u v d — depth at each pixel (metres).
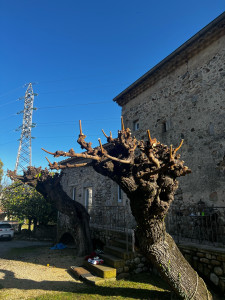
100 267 5.70
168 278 3.79
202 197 6.32
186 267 3.88
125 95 10.33
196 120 6.89
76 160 14.04
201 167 6.50
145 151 3.23
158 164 3.46
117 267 5.59
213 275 4.35
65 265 7.22
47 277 5.91
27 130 30.33
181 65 7.74
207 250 4.52
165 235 3.97
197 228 6.29
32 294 4.69
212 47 6.73
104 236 8.34
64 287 5.09
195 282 3.79
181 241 5.68
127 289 4.73
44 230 16.20
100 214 10.82
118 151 4.43
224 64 6.30
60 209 9.24
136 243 4.41
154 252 3.83
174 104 7.77
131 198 4.07
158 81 8.65
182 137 7.26
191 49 7.26
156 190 3.67
